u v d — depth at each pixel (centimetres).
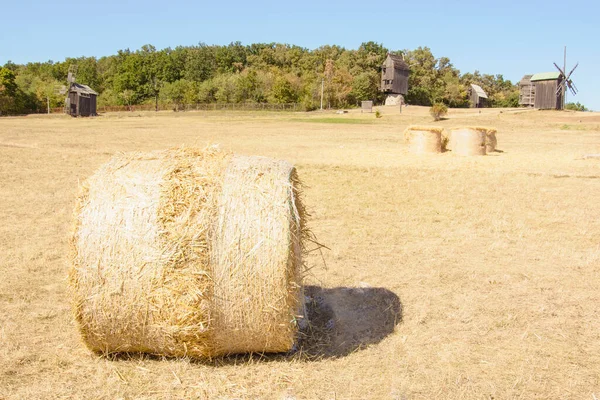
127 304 481
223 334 491
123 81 11481
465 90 11756
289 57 13138
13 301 641
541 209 1248
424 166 1986
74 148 2388
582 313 631
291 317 497
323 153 2433
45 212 1136
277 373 484
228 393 449
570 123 5178
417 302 656
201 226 478
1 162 1856
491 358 516
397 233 997
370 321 600
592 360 516
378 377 477
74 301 488
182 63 12925
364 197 1366
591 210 1238
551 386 466
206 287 477
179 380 469
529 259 845
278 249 482
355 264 807
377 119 6322
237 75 11250
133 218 482
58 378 471
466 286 717
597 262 830
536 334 571
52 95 9431
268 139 3284
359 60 11481
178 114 8062
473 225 1073
